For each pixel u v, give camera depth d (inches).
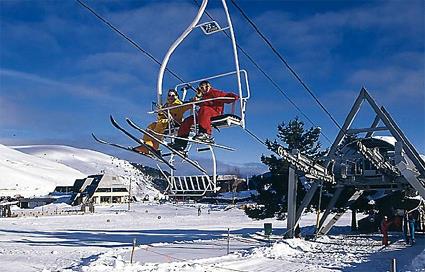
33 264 701.9
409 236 944.3
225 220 2370.8
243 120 342.0
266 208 1249.4
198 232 1418.6
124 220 2349.9
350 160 992.2
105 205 4330.7
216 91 345.4
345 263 687.7
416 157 898.1
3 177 6496.1
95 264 641.6
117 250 828.6
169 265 639.8
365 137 1034.1
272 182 1254.9
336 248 878.4
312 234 1120.8
